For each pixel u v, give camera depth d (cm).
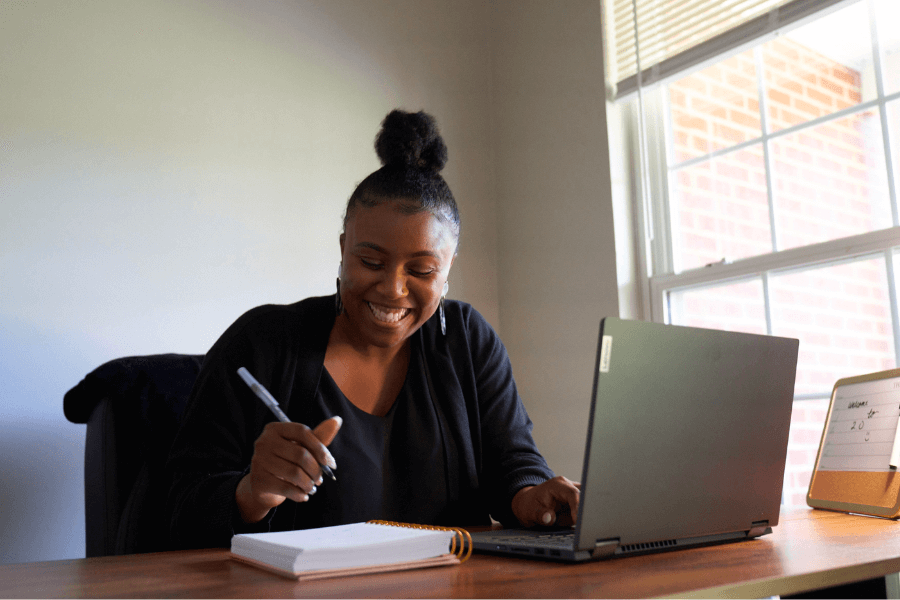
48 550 191
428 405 127
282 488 84
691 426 80
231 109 235
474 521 126
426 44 282
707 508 83
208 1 236
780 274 208
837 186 197
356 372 127
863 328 188
